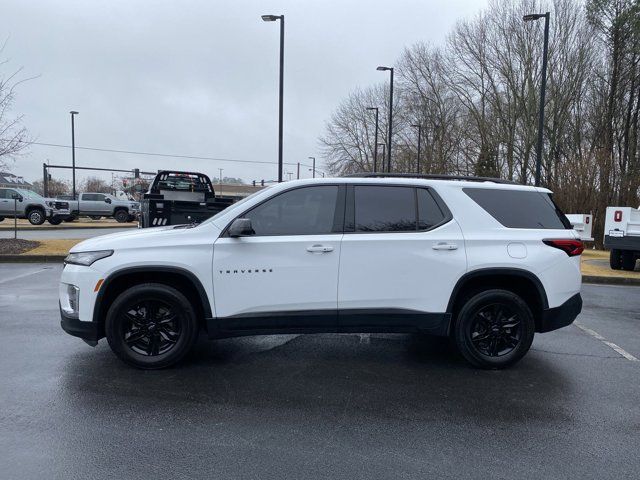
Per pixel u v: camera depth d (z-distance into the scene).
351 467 3.19
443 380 4.76
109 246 4.66
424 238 4.84
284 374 4.83
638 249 12.48
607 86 31.98
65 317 4.71
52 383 4.47
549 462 3.30
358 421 3.85
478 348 5.04
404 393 4.42
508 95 35.53
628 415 4.05
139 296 4.68
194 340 4.82
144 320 4.79
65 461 3.19
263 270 4.70
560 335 6.51
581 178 22.72
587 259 16.17
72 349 5.45
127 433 3.58
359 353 5.53
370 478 3.07
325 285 4.75
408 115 45.91
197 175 15.80
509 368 5.11
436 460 3.30
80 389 4.34
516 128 35.59
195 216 13.05
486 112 38.72
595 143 31.38
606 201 22.33
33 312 7.20
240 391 4.38
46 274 10.98
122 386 4.43
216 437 3.55
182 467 3.15
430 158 43.16
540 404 4.24
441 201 5.00
